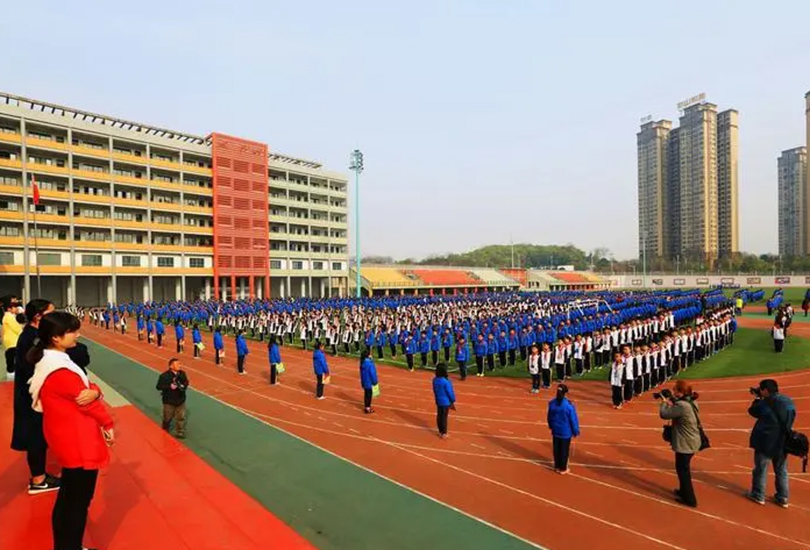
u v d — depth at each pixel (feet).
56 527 13.44
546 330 82.94
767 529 25.46
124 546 16.05
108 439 14.39
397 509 27.76
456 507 28.07
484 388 61.98
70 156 190.29
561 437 33.14
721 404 52.65
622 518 26.71
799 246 450.30
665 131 442.91
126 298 225.56
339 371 73.82
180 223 224.94
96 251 198.59
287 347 102.01
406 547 23.49
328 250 296.71
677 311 114.11
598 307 139.03
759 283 306.76
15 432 18.74
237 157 242.78
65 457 13.23
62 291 206.80
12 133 175.94
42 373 13.46
